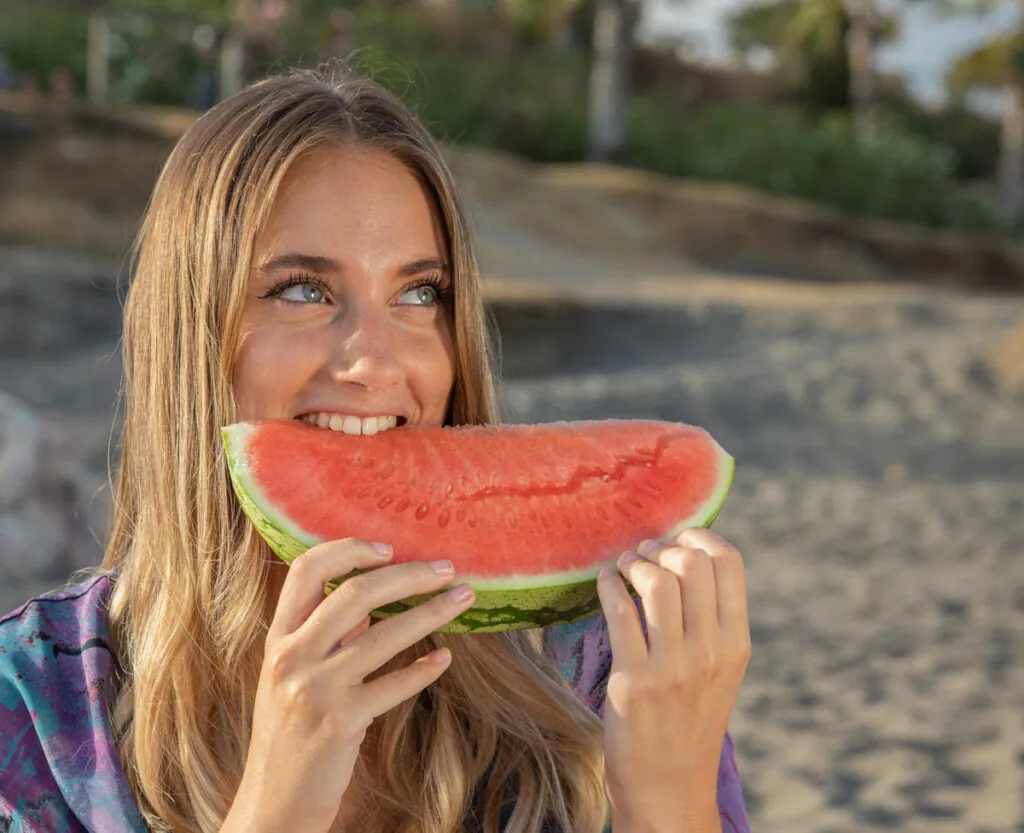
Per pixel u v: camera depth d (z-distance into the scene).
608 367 15.71
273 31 22.67
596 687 1.71
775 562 7.63
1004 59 37.00
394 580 1.25
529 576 1.42
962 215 36.72
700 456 1.63
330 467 1.47
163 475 1.55
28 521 6.26
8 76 23.98
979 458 11.30
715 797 1.40
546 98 36.25
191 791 1.45
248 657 1.55
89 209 18.36
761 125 37.94
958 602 6.64
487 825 1.56
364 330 1.50
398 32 35.31
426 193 1.58
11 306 14.10
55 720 1.45
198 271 1.50
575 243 23.23
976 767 4.43
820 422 12.65
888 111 48.66
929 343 15.71
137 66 26.66
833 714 5.00
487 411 1.70
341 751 1.25
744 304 18.38
